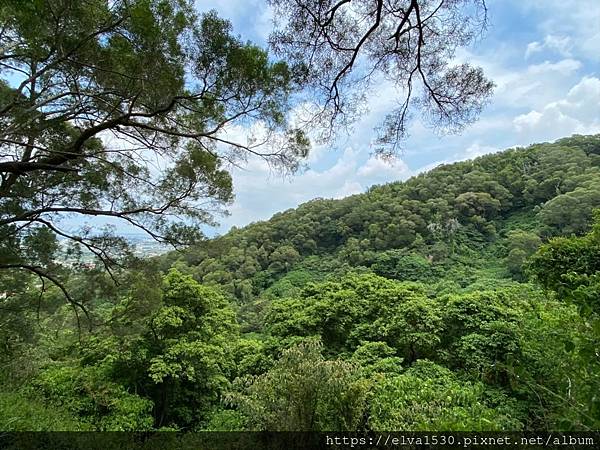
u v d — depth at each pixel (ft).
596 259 22.18
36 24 12.05
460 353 27.32
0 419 17.71
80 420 24.14
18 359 28.94
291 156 15.61
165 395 33.24
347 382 16.80
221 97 13.85
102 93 15.03
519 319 26.20
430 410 12.16
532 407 11.58
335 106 13.38
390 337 30.32
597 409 5.41
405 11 11.38
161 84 13.50
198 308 36.65
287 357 18.04
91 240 22.11
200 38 12.78
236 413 26.99
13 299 24.58
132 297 25.27
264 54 13.08
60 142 16.71
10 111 12.52
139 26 12.05
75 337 31.14
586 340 6.60
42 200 18.74
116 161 19.70
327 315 32.55
